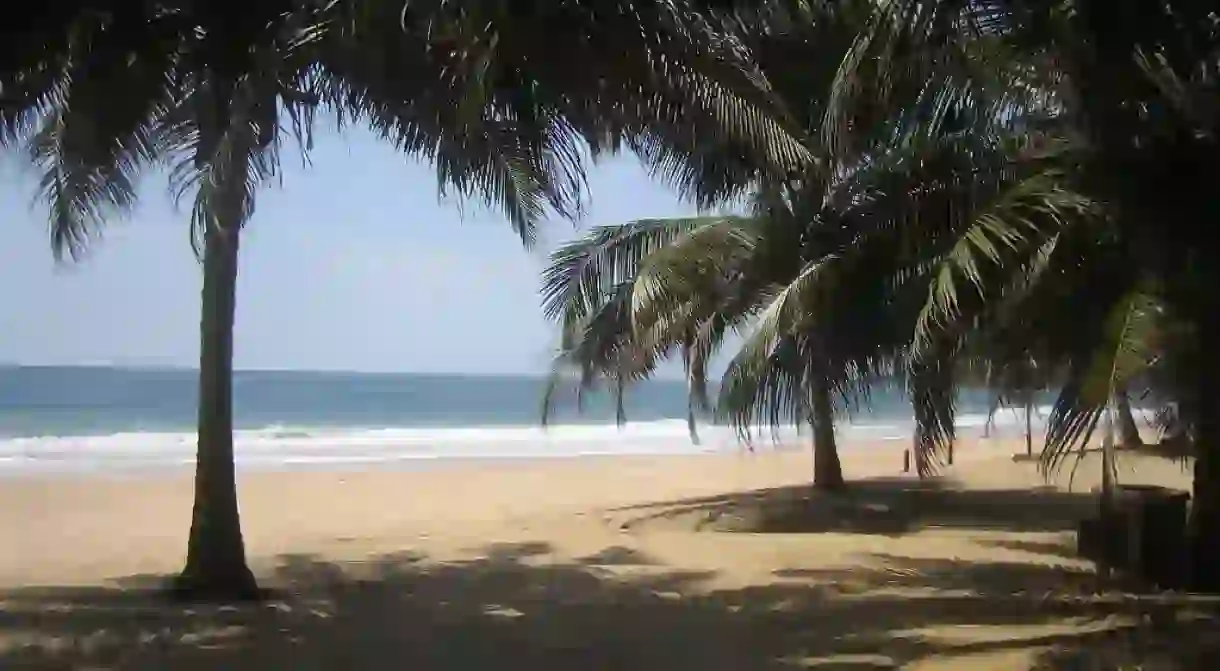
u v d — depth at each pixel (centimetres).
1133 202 610
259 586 893
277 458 2736
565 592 859
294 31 671
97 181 823
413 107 806
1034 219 630
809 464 2580
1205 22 602
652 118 755
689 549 1095
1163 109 629
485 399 6956
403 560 1040
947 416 660
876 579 902
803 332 710
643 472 2328
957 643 655
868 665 609
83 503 1631
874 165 706
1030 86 714
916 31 642
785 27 935
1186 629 671
